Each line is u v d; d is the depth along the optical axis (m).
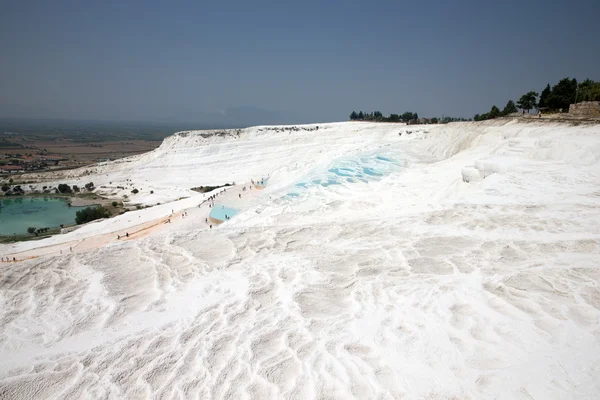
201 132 94.19
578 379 6.01
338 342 7.51
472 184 19.97
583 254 10.38
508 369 6.40
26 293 9.51
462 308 8.38
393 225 13.79
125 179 84.88
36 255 33.41
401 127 80.62
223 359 7.18
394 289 9.41
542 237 11.65
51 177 94.06
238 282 10.02
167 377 6.81
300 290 9.52
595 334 7.06
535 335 7.21
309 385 6.42
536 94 59.34
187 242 12.66
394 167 37.22
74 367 7.10
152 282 10.10
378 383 6.36
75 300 9.25
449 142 47.59
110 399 6.40
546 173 18.69
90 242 36.28
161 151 93.69
